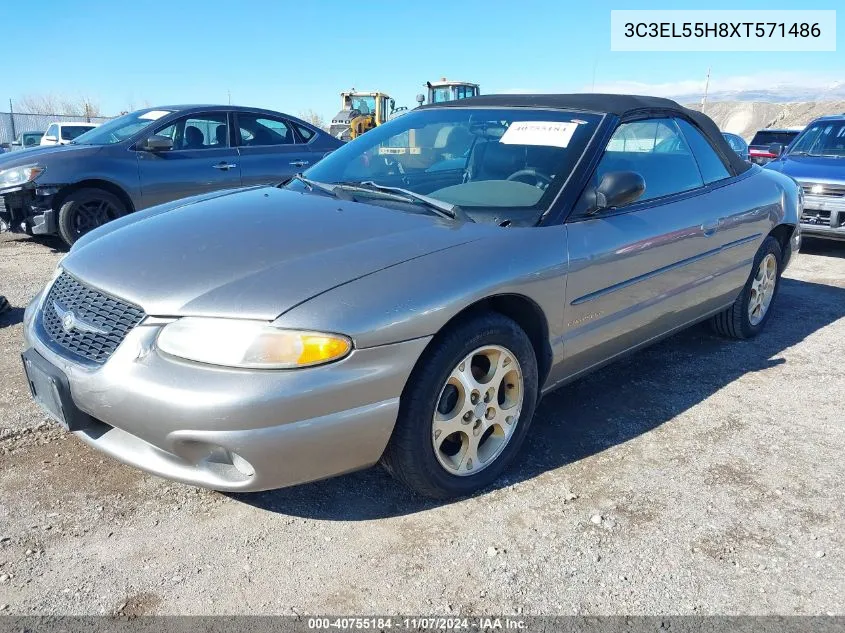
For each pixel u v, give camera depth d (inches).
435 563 87.6
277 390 79.4
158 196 272.1
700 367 156.6
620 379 148.4
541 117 128.8
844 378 152.0
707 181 149.3
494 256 97.3
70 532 91.3
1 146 974.4
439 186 120.9
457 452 100.7
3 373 139.2
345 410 83.5
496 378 100.7
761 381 149.3
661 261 127.8
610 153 122.4
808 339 177.9
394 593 82.3
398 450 91.8
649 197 129.9
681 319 143.9
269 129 304.0
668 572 87.2
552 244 105.0
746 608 81.5
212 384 79.2
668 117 141.8
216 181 284.2
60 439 114.4
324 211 108.7
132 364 82.6
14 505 96.3
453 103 145.7
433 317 87.8
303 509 98.1
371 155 136.9
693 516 98.9
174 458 85.1
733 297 162.1
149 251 96.0
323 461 85.1
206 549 89.1
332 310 82.3
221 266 89.3
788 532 95.9
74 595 80.2
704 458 115.5
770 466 113.4
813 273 253.0
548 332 107.7
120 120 291.7
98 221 264.5
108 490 101.0
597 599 82.3
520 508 99.7
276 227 101.3
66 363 88.1
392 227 101.0
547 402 135.6
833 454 118.1
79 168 253.6
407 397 89.6
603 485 106.3
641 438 121.8
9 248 273.6
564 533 94.3
